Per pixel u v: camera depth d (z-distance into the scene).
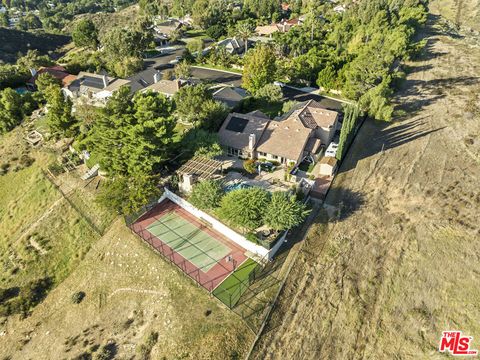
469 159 60.56
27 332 40.12
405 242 44.97
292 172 54.72
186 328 35.19
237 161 58.38
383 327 35.88
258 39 131.12
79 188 54.59
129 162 49.59
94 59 106.75
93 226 49.31
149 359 33.88
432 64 104.69
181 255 42.69
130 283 41.41
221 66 105.25
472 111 75.12
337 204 50.62
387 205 50.78
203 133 55.59
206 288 38.44
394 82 87.75
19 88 91.50
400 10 146.38
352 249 43.88
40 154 62.66
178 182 51.00
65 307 41.62
